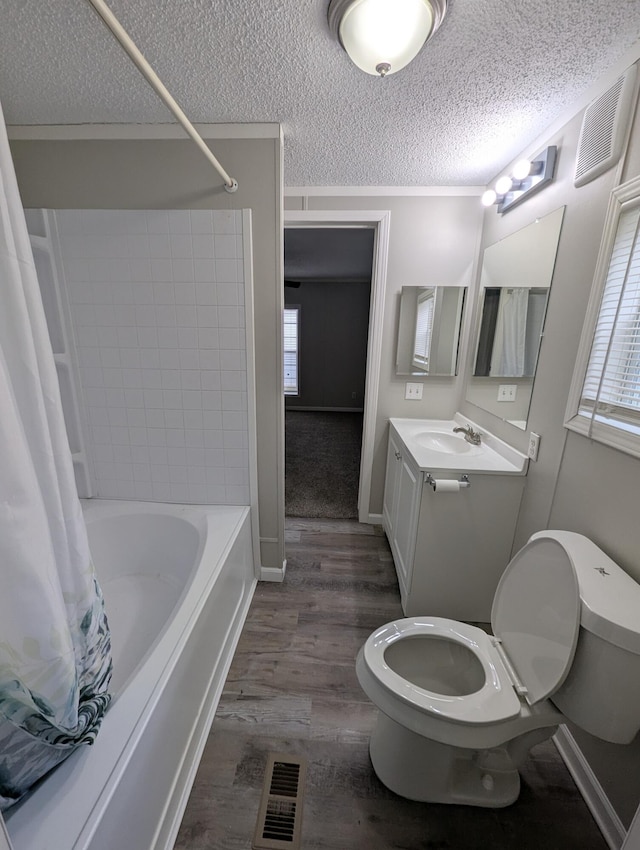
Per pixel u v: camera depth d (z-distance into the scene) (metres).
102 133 1.54
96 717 0.87
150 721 0.92
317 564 2.27
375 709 1.39
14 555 0.65
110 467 1.92
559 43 1.05
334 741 1.28
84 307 1.70
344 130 1.55
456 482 1.58
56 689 0.73
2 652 0.66
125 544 1.85
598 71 1.17
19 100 1.36
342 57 1.12
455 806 1.11
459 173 1.98
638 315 1.04
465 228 2.22
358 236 3.30
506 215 1.90
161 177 1.58
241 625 1.76
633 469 1.03
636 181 1.03
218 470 1.90
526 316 1.64
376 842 1.03
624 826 1.00
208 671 1.34
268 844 1.02
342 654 1.62
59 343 1.74
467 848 1.02
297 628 1.76
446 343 2.40
